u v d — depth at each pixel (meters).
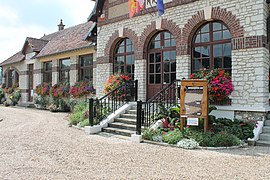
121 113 9.98
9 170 4.88
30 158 5.73
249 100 8.03
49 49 19.09
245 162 5.50
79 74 16.06
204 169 5.02
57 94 16.75
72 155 6.03
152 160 5.66
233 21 8.38
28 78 21.31
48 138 8.05
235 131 7.47
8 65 24.05
